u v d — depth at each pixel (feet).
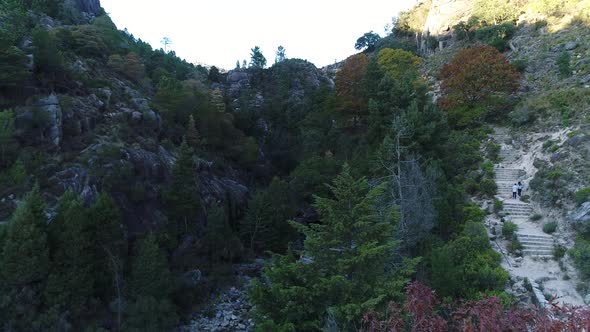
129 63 205.77
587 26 181.27
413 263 64.85
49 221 98.94
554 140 113.09
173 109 185.78
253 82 352.69
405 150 101.65
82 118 136.87
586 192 85.30
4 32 136.77
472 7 277.23
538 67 173.37
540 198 96.99
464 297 64.80
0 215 97.86
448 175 114.01
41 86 138.00
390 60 223.71
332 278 55.11
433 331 30.55
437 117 118.93
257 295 61.00
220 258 133.28
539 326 26.35
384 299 56.18
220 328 104.78
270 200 148.46
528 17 225.56
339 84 180.96
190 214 131.85
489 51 157.69
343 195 64.90
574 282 70.69
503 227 88.43
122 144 139.54
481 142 134.41
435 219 85.87
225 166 187.83
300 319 58.03
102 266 96.73
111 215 99.86
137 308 91.91
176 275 114.93
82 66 177.27
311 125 196.85
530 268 76.84
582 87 135.64
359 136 158.61
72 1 300.40
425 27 311.68
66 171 115.65
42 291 85.40
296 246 148.36
